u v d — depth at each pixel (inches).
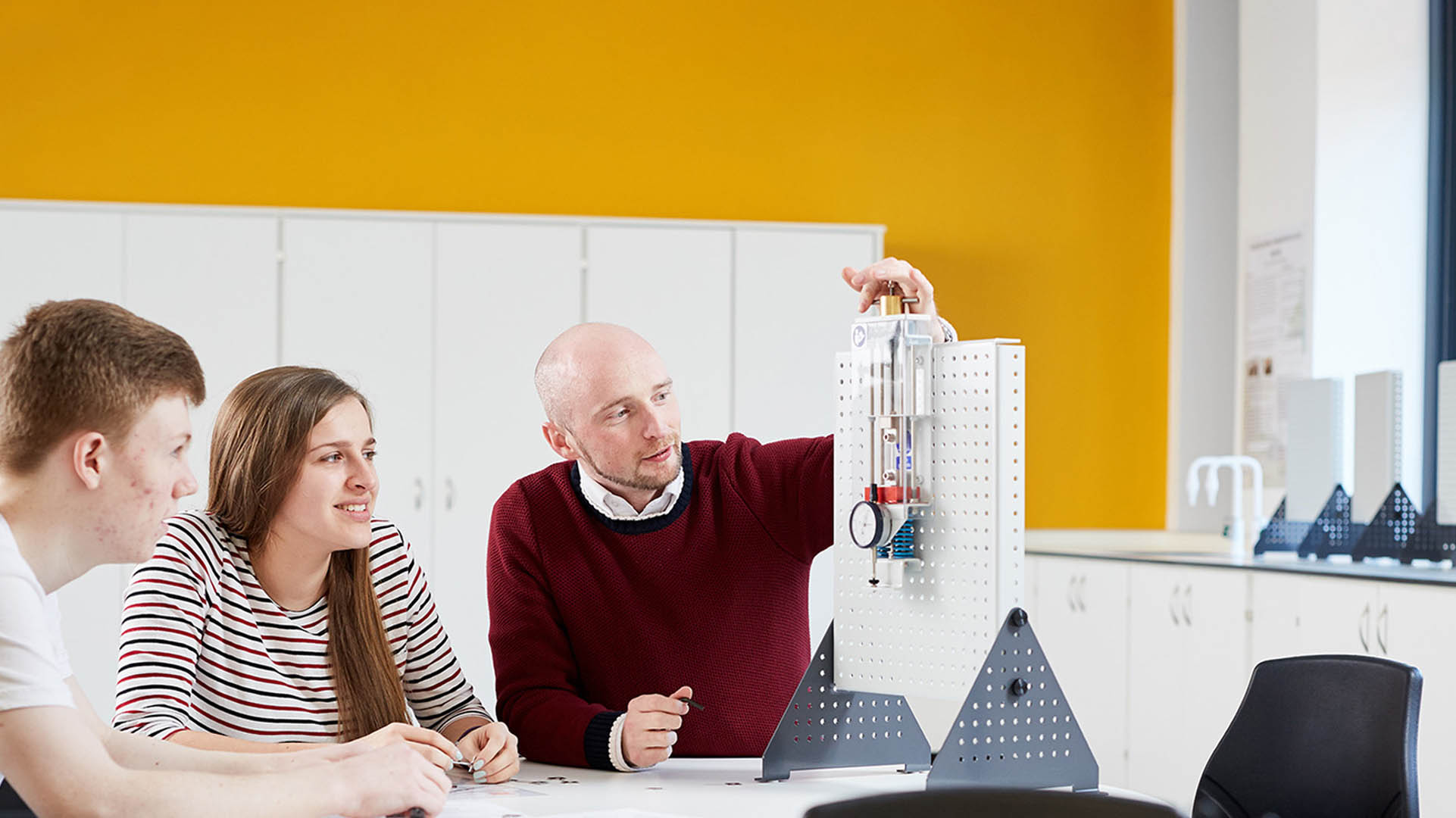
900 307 67.8
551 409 77.1
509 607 79.4
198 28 186.2
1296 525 165.6
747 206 196.2
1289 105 187.6
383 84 189.5
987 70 202.2
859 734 70.8
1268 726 75.1
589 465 77.2
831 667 70.0
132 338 53.9
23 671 51.6
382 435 173.3
